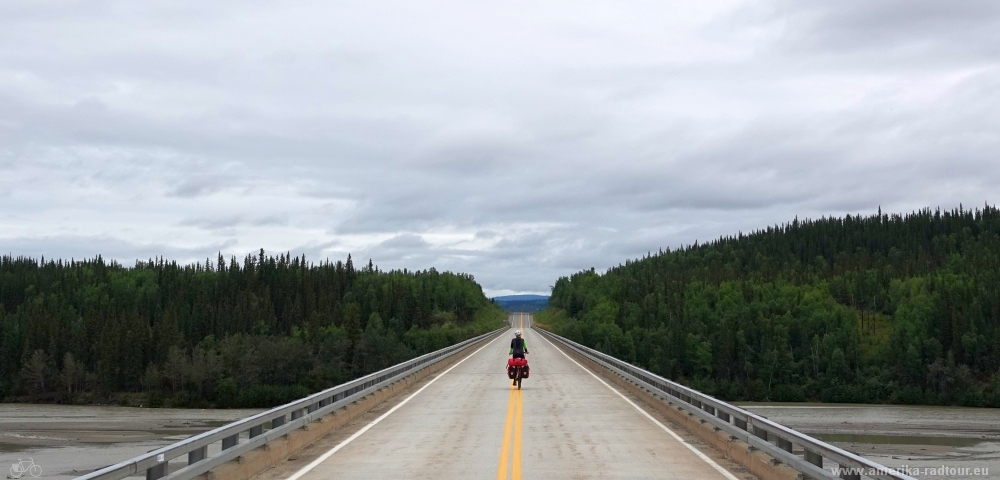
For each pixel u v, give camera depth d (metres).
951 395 82.31
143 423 45.00
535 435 15.59
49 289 138.25
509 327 170.50
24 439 33.50
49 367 84.69
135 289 146.88
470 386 28.88
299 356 93.94
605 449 13.70
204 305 124.75
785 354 101.94
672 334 117.50
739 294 138.25
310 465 12.09
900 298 127.62
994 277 121.31
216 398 81.69
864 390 87.06
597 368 37.72
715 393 97.44
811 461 9.29
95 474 6.52
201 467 9.27
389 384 24.70
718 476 11.11
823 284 140.75
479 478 10.91
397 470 11.59
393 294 157.00
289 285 147.75
